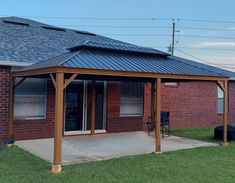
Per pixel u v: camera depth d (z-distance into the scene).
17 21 18.38
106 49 12.53
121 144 13.14
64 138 13.94
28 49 14.09
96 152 11.55
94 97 14.88
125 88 16.12
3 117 12.74
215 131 15.05
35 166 9.39
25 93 13.31
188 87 19.28
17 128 13.12
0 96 12.65
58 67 9.11
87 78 13.70
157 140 11.32
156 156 10.84
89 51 12.20
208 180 8.29
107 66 10.43
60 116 9.09
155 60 13.38
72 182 7.91
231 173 8.96
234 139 14.49
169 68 12.26
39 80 13.61
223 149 12.34
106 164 9.69
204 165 9.77
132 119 16.30
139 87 16.58
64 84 9.29
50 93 13.84
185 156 10.95
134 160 10.21
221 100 21.08
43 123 13.72
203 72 12.80
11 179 8.09
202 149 12.23
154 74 11.18
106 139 13.99
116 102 15.79
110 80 14.75
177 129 18.41
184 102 19.11
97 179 8.18
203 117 20.05
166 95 18.28
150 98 16.91
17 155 10.73
